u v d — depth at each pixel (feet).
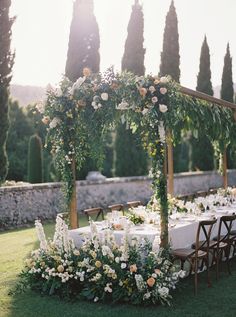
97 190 47.80
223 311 16.29
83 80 20.38
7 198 37.73
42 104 21.09
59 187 43.09
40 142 62.75
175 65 61.36
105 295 17.66
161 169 19.01
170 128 19.67
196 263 18.76
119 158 57.82
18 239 31.63
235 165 73.26
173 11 61.62
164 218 19.01
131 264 17.79
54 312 16.46
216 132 29.66
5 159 41.88
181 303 17.30
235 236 22.11
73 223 21.59
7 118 41.45
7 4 40.16
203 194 39.04
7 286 19.84
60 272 18.30
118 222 21.62
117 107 19.35
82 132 21.12
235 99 81.10
